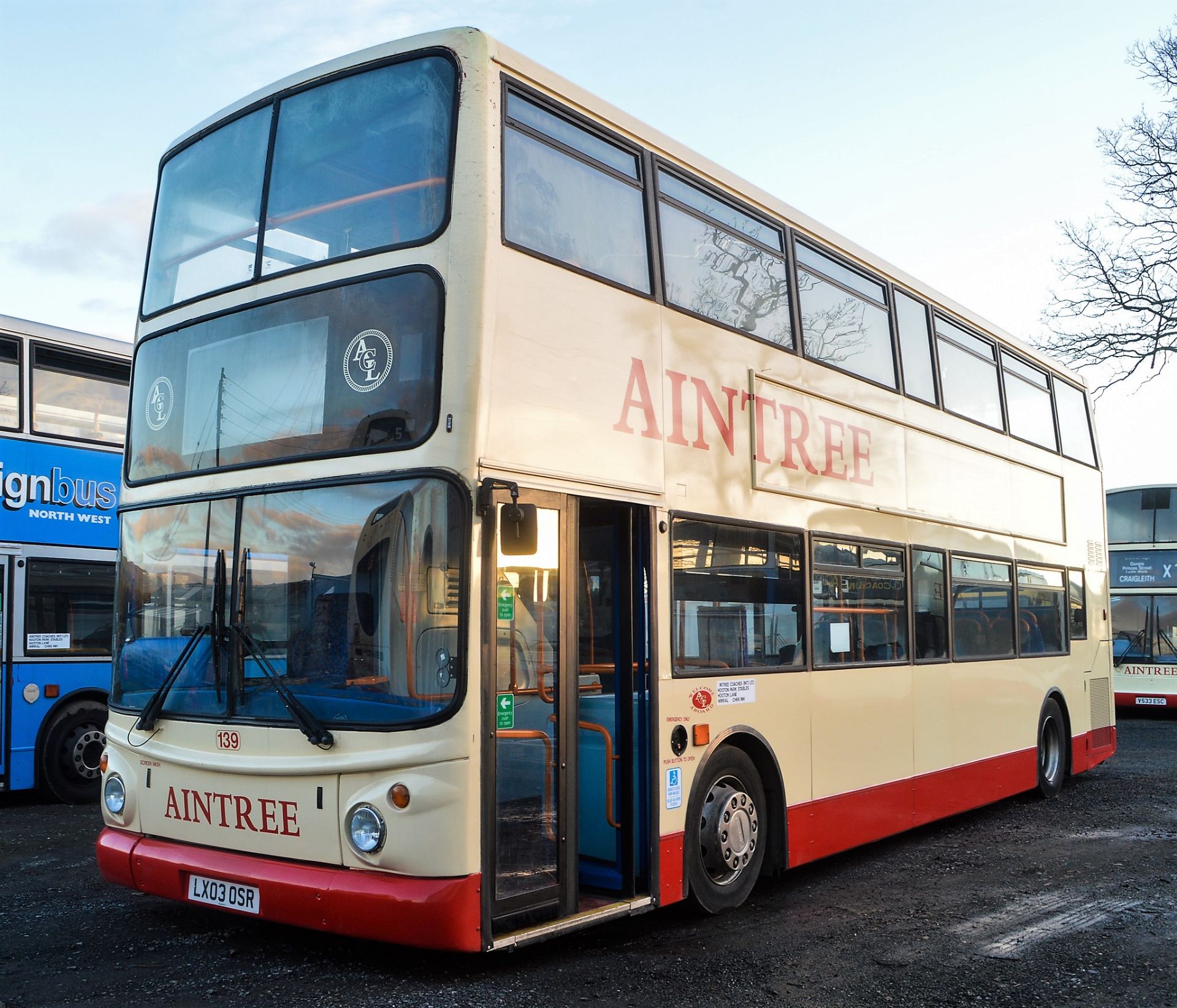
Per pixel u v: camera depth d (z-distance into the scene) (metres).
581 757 6.82
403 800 5.42
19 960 6.10
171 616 6.47
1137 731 21.28
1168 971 6.19
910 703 9.74
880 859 9.39
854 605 9.02
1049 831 10.78
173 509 6.54
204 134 6.97
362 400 5.84
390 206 5.98
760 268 8.24
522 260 5.96
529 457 5.88
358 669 5.64
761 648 7.79
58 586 11.76
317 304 6.09
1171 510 24.36
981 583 11.44
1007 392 12.63
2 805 11.88
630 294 6.79
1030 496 12.90
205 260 6.77
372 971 5.93
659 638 6.79
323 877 5.58
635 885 6.59
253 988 5.62
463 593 5.48
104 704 12.20
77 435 12.08
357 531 5.73
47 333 11.86
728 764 7.38
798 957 6.38
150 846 6.36
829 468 8.79
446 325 5.65
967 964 6.27
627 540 6.77
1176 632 23.88
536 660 5.95
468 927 5.38
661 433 6.94
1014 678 11.96
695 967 6.15
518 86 6.16
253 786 5.91
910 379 10.30
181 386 6.70
